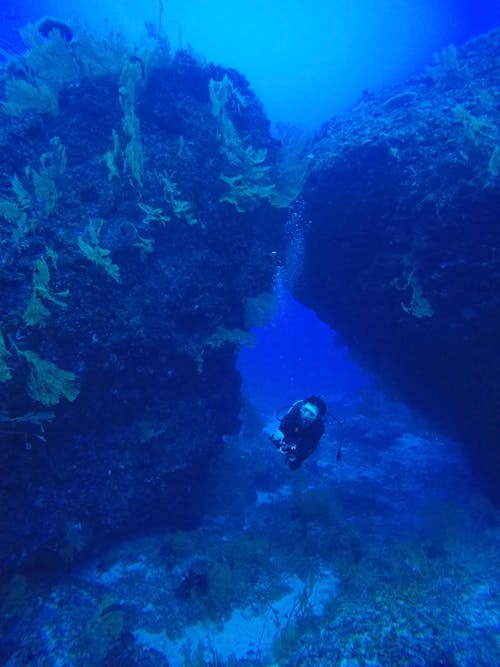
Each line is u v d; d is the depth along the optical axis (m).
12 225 4.66
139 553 5.52
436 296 5.48
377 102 8.13
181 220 5.77
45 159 5.49
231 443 10.89
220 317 6.16
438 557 5.38
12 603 4.16
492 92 6.01
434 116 6.11
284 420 4.64
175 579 5.20
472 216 5.11
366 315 7.04
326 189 6.73
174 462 5.66
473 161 5.21
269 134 7.02
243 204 6.17
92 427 5.23
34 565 4.61
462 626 4.05
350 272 7.23
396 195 5.93
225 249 6.26
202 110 6.41
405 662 3.66
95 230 4.97
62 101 5.98
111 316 4.95
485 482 7.33
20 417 4.13
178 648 4.31
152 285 5.38
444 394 6.66
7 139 5.40
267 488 8.89
